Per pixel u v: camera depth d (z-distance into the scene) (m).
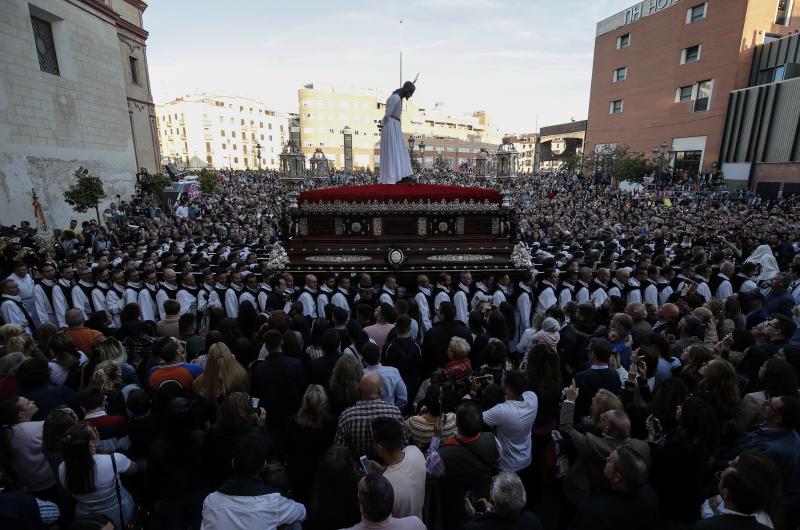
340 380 4.86
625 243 15.27
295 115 120.50
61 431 4.00
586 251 12.82
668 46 45.09
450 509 4.00
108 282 9.56
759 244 14.08
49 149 22.09
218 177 44.03
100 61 26.55
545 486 5.79
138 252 12.06
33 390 4.92
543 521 5.30
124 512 3.93
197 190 35.22
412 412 6.15
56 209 22.44
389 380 5.24
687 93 43.59
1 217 19.34
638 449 3.81
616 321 6.16
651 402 4.47
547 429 5.00
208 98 101.69
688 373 5.24
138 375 6.36
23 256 11.95
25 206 20.59
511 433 4.49
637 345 6.08
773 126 35.22
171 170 40.53
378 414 4.29
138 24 33.38
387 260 10.66
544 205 30.28
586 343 6.28
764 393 4.56
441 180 52.81
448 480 3.98
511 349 9.44
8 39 19.73
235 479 3.39
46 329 6.60
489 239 11.95
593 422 4.26
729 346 5.86
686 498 3.73
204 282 9.48
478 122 132.50
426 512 4.64
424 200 11.79
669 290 9.58
